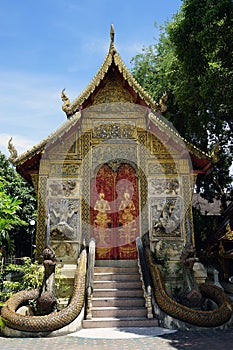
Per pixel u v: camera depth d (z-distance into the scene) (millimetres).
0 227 7719
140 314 10727
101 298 11367
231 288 15180
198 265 12719
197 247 20219
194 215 21203
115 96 15125
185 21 15219
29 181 15172
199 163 14594
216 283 13453
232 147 21734
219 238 16609
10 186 27688
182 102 18641
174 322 9938
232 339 8656
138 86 14406
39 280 11602
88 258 11969
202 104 18203
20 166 13438
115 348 7961
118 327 10156
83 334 9438
